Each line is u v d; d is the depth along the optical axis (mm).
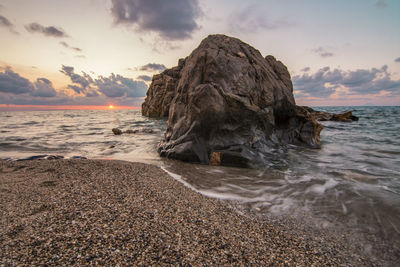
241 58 8438
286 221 3250
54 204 3291
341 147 9547
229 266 2174
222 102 7004
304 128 9789
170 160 7031
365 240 2818
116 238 2459
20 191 3836
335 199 4059
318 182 5023
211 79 7340
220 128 7090
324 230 3035
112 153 8516
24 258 2080
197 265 2139
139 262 2109
